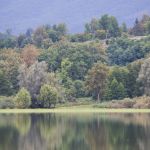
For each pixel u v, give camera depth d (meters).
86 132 129.50
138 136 117.56
